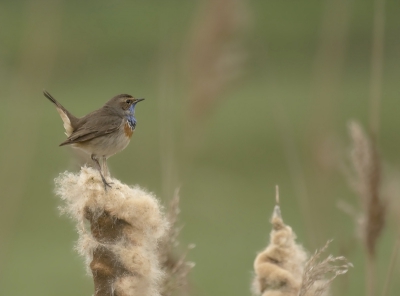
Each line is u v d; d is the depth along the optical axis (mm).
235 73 10836
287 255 6039
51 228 20203
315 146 10742
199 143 10836
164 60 10812
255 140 26875
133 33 33000
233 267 16391
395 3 32531
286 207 20672
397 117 28406
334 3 11633
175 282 6039
